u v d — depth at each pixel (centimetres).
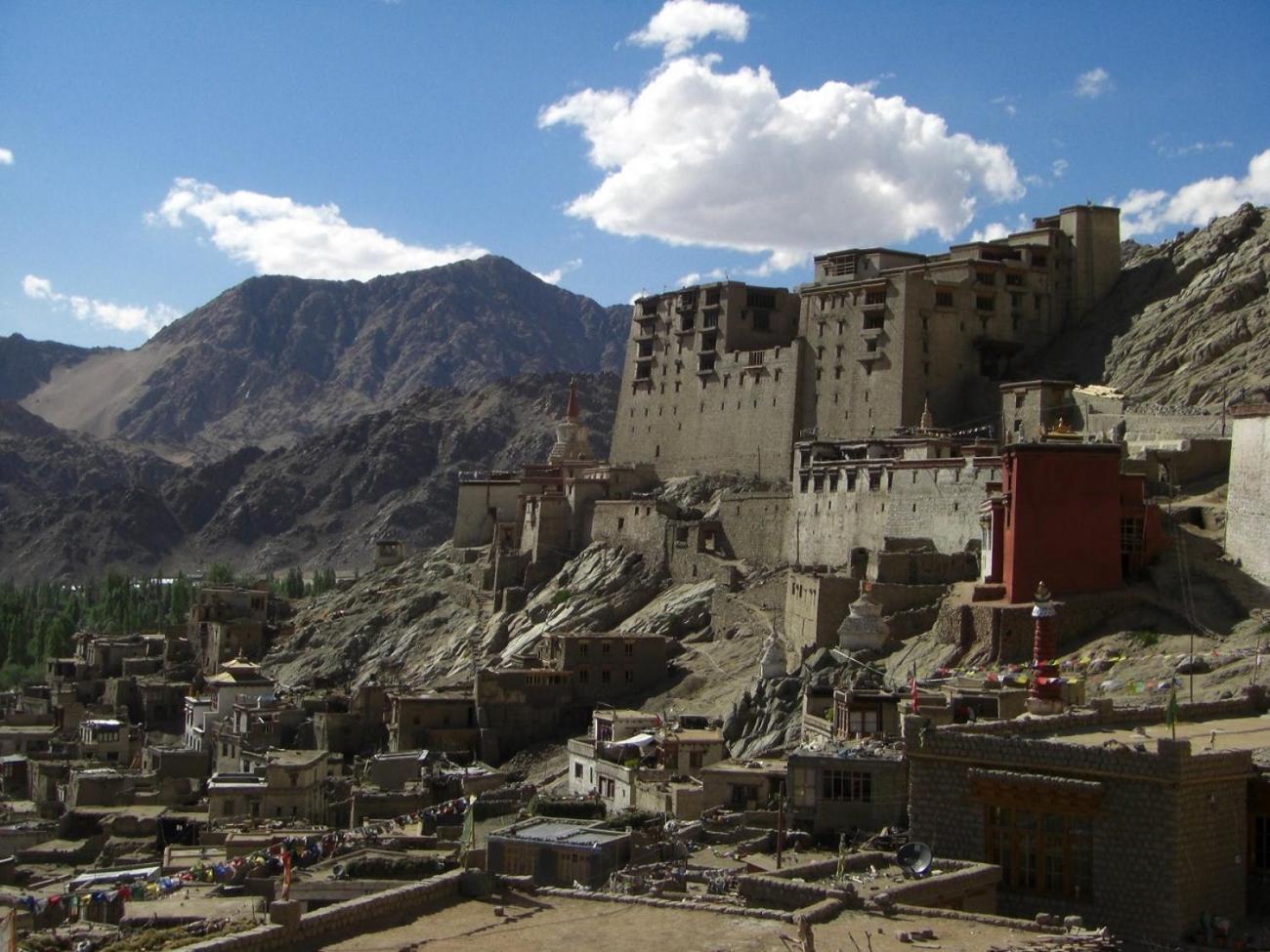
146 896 9219
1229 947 4819
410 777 15288
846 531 17238
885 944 4347
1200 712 6419
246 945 4516
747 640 17200
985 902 5081
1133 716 6262
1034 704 7588
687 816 9938
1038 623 8956
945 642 13175
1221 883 5034
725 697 15750
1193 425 16388
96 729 19375
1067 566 12838
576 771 13588
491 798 12788
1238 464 13212
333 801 14762
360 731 17738
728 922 4656
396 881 8569
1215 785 5047
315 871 9194
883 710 10206
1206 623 12150
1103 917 4994
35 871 13075
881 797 7162
